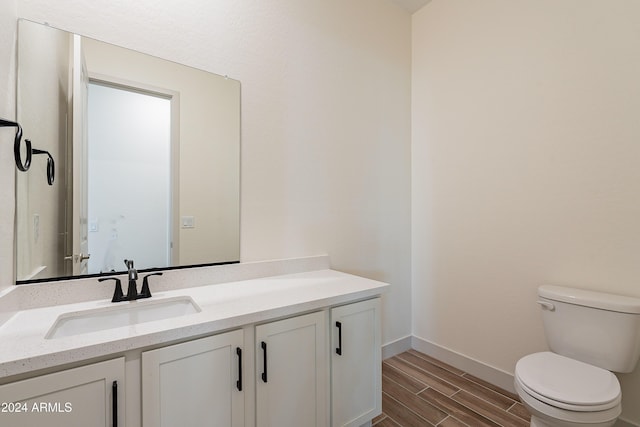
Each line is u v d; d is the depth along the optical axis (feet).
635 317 4.57
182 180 5.06
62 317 3.59
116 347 2.94
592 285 5.36
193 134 5.14
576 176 5.55
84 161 4.27
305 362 4.40
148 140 4.78
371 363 5.21
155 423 3.20
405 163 8.37
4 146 3.35
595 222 5.34
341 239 7.04
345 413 4.85
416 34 8.42
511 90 6.45
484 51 6.91
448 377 6.98
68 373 2.75
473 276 7.13
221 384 3.66
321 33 6.65
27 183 3.77
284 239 6.14
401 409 5.82
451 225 7.58
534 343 6.08
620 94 5.08
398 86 8.20
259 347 3.95
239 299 4.37
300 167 6.36
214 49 5.29
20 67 3.72
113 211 4.50
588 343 4.93
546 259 5.92
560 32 5.75
